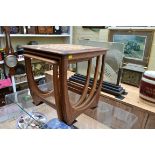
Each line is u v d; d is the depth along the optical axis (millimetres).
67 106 664
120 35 1567
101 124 986
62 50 615
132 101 1070
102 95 1160
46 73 1606
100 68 848
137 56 1498
